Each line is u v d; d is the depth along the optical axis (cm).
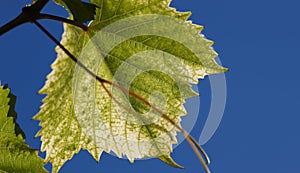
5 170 55
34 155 55
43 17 54
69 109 60
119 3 59
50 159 60
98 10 59
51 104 59
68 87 59
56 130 60
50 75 59
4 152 55
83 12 56
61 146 60
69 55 56
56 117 59
